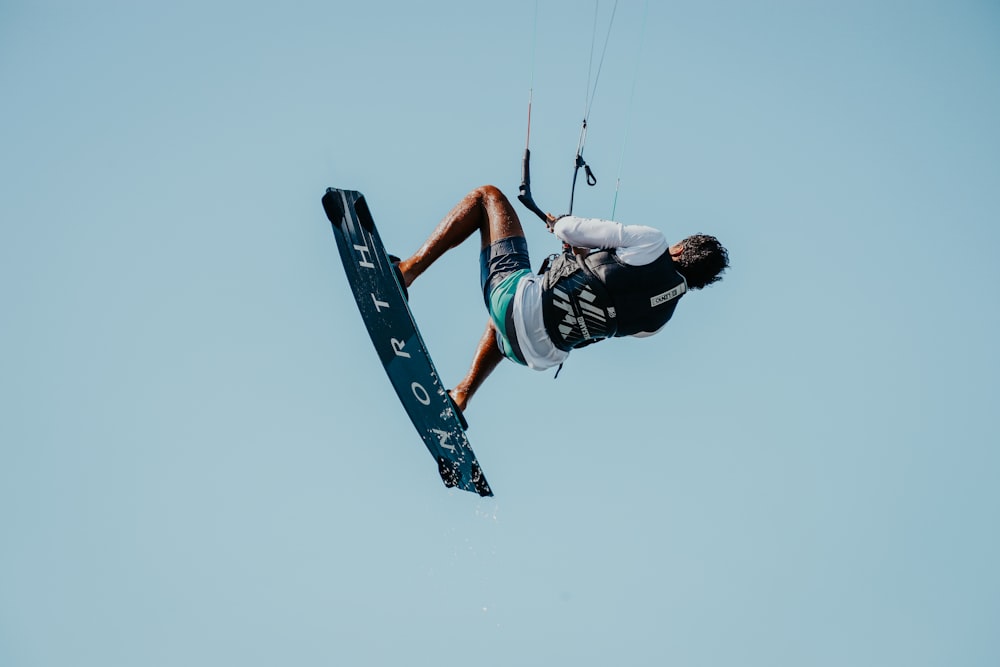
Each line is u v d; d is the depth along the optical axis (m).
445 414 19.20
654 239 17.14
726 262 17.72
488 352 19.56
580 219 17.31
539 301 17.64
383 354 19.34
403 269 18.78
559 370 18.78
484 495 19.91
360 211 18.47
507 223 18.56
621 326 17.38
